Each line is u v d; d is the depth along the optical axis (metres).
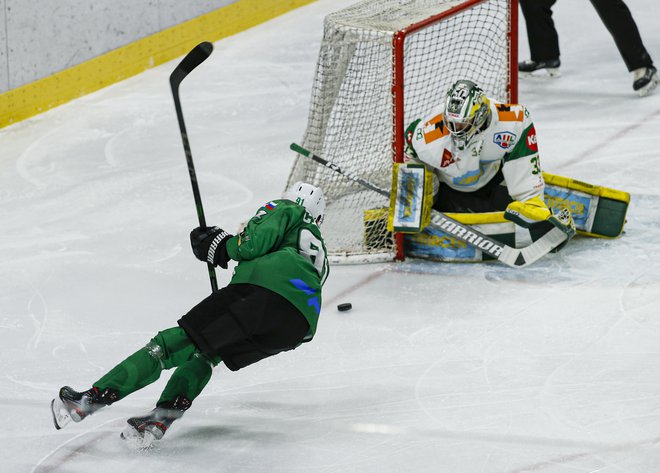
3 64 26.41
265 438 12.43
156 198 21.92
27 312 16.61
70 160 24.41
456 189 18.11
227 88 29.27
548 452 11.74
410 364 14.23
